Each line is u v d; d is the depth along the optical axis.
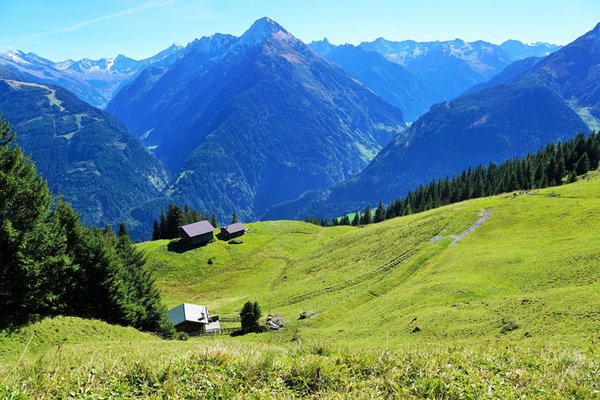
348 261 99.81
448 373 11.60
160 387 10.49
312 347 14.11
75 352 18.53
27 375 10.33
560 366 12.69
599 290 35.69
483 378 11.59
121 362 11.95
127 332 39.09
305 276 103.12
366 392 10.56
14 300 29.78
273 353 12.70
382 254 92.81
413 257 80.44
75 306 40.41
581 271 45.81
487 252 66.31
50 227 34.16
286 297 86.81
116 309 44.25
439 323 42.25
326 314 65.19
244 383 11.02
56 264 34.72
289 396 10.37
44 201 33.38
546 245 60.88
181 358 12.26
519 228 75.62
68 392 9.79
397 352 13.73
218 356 12.27
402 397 10.35
